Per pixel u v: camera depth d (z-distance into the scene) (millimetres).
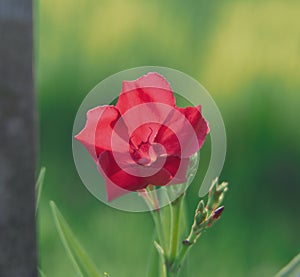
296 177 1089
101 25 1490
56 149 1100
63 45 1393
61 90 1235
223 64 1412
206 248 932
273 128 1176
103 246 916
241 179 1081
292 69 1378
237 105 1231
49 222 939
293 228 1003
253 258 939
